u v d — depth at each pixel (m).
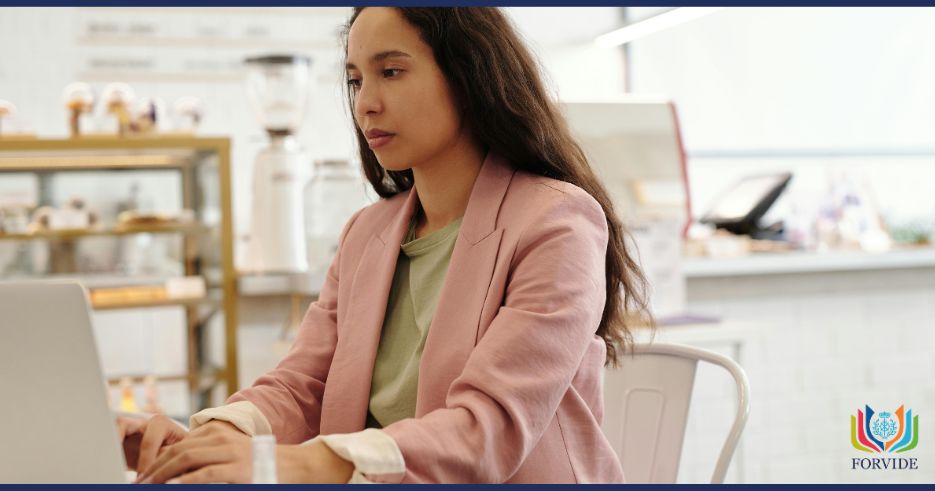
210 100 4.31
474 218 1.33
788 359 3.89
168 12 4.26
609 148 3.09
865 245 3.99
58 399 0.99
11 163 3.38
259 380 1.46
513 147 1.37
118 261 3.55
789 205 4.13
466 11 1.34
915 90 5.08
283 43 4.36
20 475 0.99
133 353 3.61
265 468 0.80
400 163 1.34
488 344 1.19
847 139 5.03
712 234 3.90
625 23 4.76
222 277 3.45
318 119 4.39
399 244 1.42
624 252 1.47
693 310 3.71
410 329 1.39
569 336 1.20
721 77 4.94
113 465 1.01
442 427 1.11
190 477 1.04
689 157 4.89
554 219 1.27
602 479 1.32
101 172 3.49
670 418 1.74
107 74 4.24
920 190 5.03
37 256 3.46
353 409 1.38
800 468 3.92
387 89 1.32
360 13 1.35
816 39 5.02
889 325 4.07
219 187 3.44
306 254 3.42
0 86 4.15
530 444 1.15
